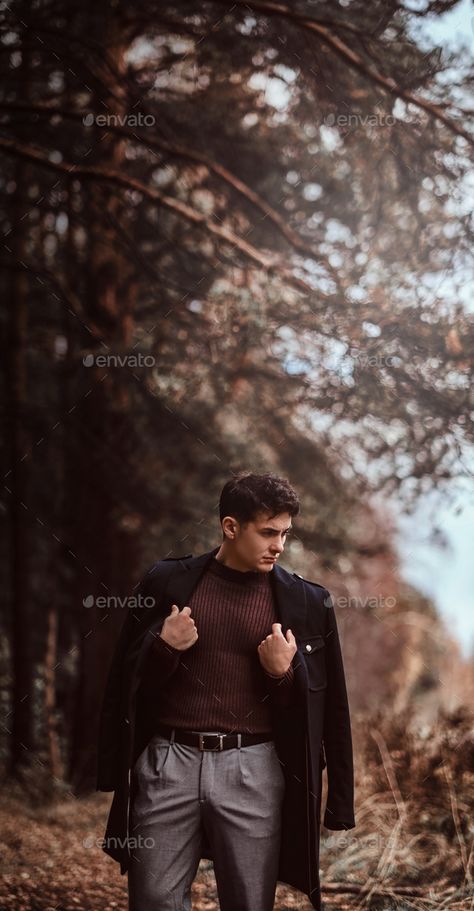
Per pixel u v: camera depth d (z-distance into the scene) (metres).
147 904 2.80
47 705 8.91
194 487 9.22
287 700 2.91
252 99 7.37
